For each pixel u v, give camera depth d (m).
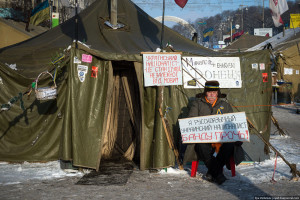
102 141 5.21
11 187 4.25
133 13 8.14
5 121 5.82
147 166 5.27
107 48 6.55
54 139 5.76
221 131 4.57
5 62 6.34
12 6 17.08
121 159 6.10
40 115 5.78
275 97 18.98
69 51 5.20
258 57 6.11
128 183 4.47
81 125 5.10
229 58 5.97
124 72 6.22
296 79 19.80
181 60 5.57
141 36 7.45
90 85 5.25
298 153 6.55
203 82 5.82
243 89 6.00
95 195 3.91
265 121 6.02
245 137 4.50
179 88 5.71
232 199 3.74
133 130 6.34
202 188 4.22
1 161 5.75
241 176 4.82
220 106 4.78
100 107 5.29
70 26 7.61
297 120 12.86
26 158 5.70
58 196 3.86
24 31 14.48
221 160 4.48
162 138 5.20
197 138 4.61
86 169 5.22
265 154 5.97
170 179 4.71
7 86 5.89
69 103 5.08
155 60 5.39
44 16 15.98
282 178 4.67
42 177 4.77
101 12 8.05
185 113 5.67
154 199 3.77
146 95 5.43
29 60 6.37
